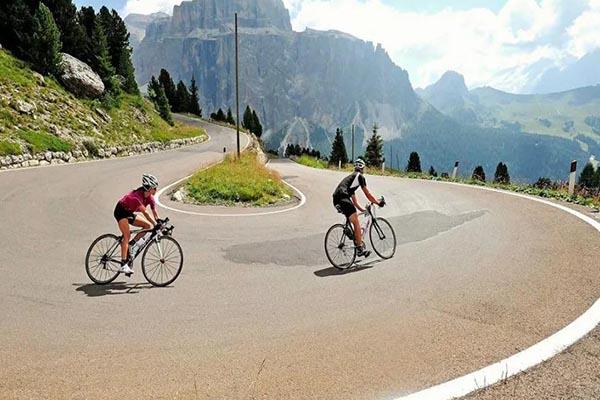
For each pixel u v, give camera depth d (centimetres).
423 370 400
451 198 1428
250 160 2409
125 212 643
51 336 465
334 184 2119
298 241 902
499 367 402
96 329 485
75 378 386
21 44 3108
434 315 520
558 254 738
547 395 359
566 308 526
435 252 794
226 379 386
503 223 998
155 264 685
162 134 4244
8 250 775
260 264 741
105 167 2216
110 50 4984
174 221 1078
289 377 390
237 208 1303
